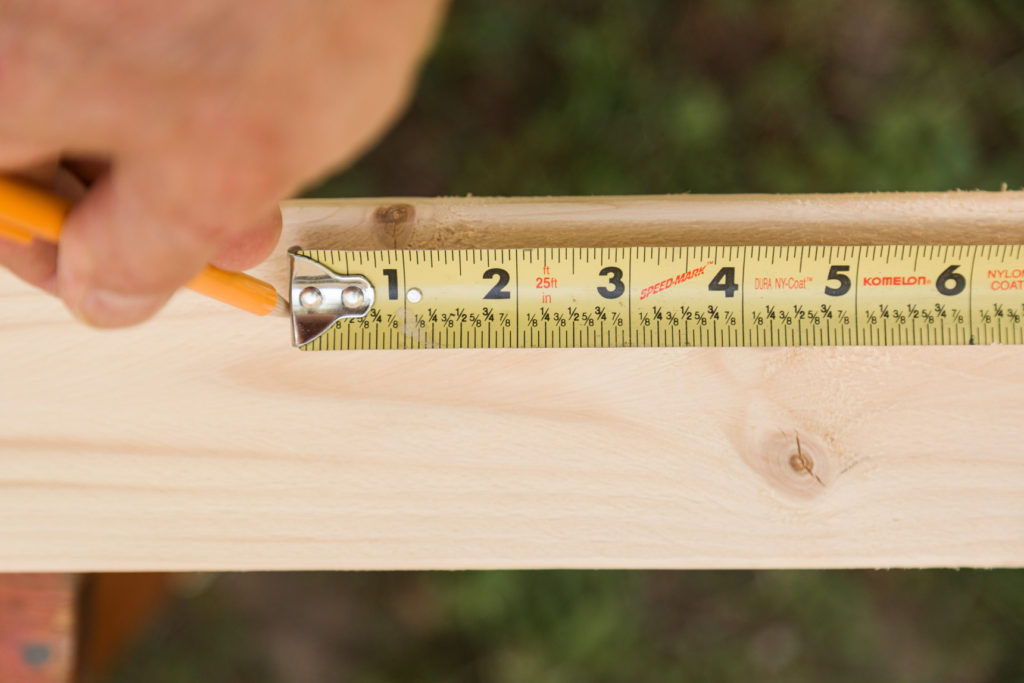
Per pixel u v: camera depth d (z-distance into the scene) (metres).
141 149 0.60
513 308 0.68
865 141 0.87
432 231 0.68
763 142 0.87
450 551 0.67
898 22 0.88
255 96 0.59
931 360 0.67
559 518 0.67
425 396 0.67
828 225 0.68
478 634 0.88
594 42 0.86
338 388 0.67
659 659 0.88
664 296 0.68
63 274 0.62
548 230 0.68
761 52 0.88
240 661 0.90
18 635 0.70
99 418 0.67
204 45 0.59
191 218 0.60
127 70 0.59
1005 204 0.68
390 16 0.59
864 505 0.67
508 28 0.87
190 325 0.67
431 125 0.89
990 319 0.68
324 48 0.59
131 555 0.67
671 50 0.87
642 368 0.67
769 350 0.68
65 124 0.60
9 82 0.59
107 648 0.74
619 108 0.87
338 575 0.90
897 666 0.89
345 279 0.68
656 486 0.67
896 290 0.68
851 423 0.67
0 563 0.67
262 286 0.66
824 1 0.87
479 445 0.67
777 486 0.67
